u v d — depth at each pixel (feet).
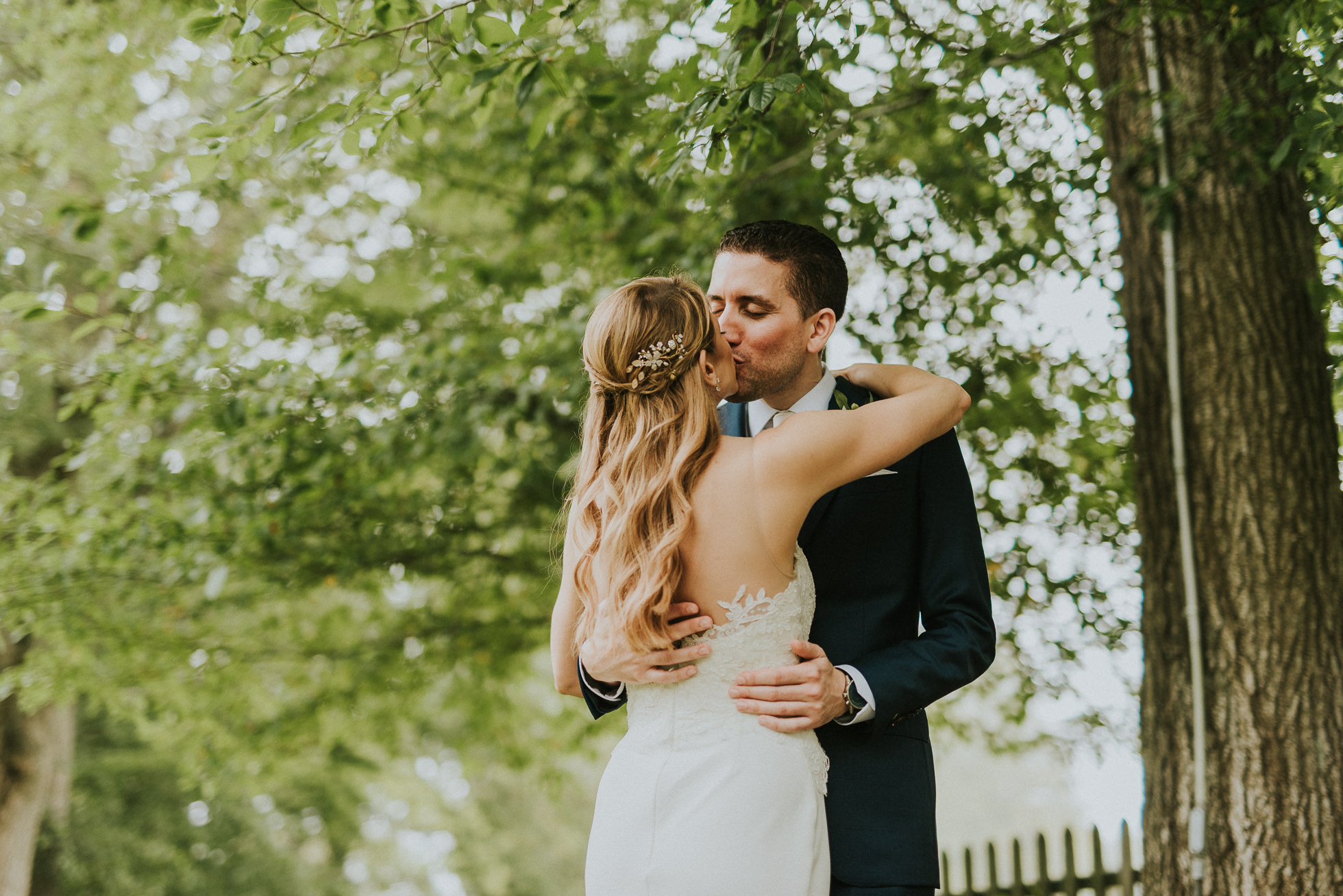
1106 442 19.45
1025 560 19.17
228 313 21.08
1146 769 11.23
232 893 47.03
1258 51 9.66
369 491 18.76
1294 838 10.08
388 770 51.62
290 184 19.83
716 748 5.57
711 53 10.41
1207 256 11.15
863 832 5.93
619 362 5.85
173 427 22.65
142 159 20.72
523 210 20.17
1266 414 10.82
